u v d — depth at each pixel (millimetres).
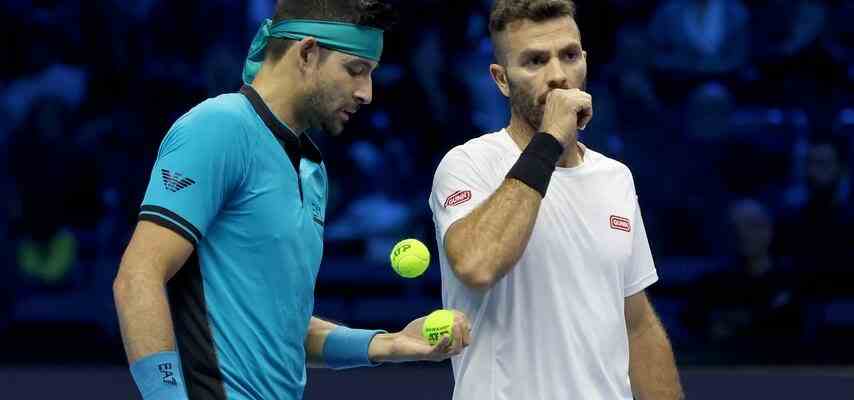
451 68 44125
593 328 15586
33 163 42250
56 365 36219
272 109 14602
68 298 41188
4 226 41344
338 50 14570
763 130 43562
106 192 42875
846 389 29953
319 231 15055
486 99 43812
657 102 43438
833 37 45531
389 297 40844
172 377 13383
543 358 15445
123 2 46594
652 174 42438
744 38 44938
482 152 16031
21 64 45719
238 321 14203
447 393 29281
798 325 36531
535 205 14930
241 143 14148
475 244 14852
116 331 40531
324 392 29297
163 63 46031
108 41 46156
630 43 44375
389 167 42781
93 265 42062
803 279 37344
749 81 44906
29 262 41812
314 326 16375
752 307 36562
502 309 15555
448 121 43500
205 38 46156
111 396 29891
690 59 44781
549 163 15047
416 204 42406
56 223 42000
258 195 14258
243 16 46156
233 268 14227
